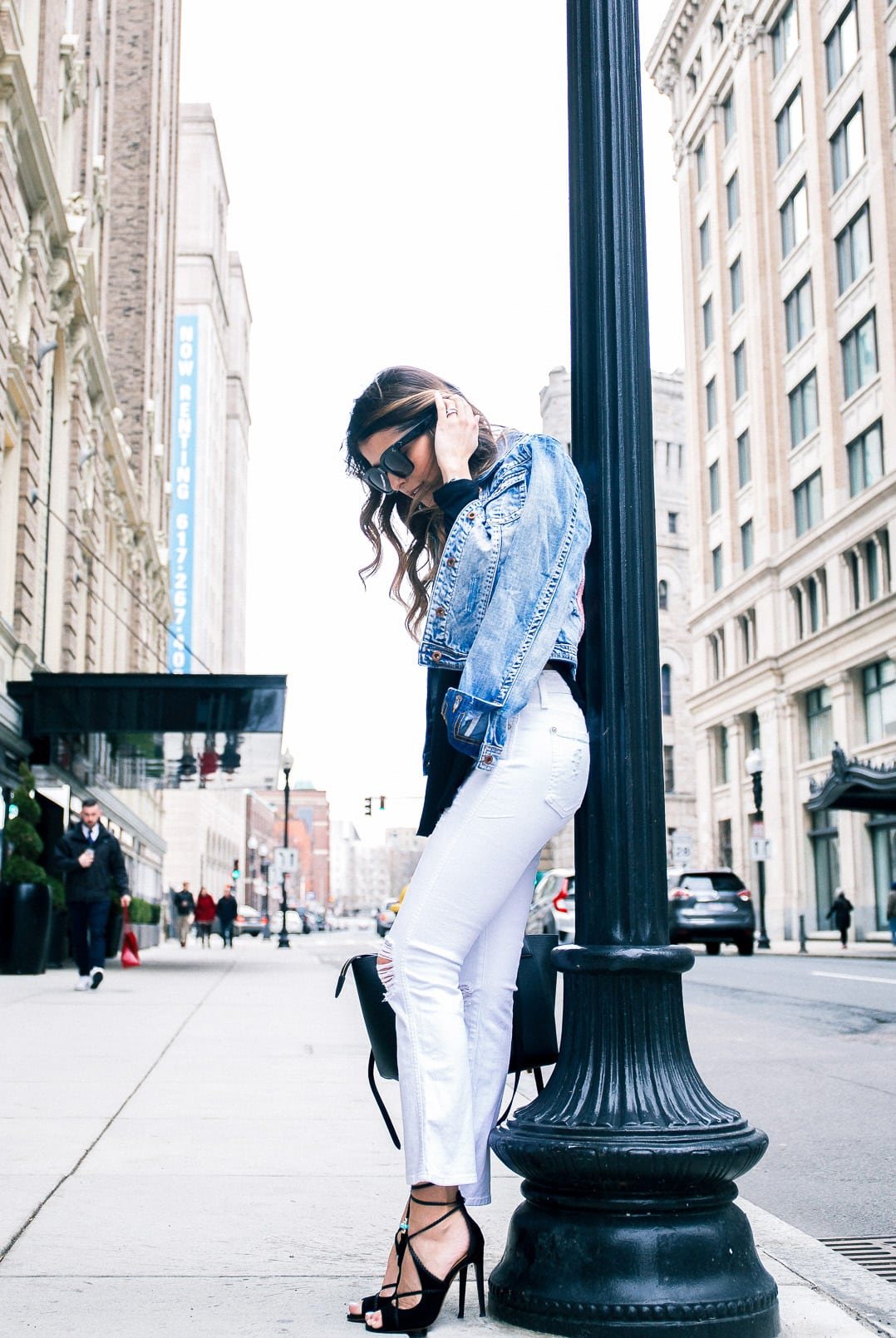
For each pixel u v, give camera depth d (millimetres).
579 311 2873
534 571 2418
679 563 62562
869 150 35438
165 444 46406
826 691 37688
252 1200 3641
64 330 22531
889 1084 6770
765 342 42188
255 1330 2428
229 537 108188
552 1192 2443
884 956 24078
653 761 2658
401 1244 2428
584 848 2660
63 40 21562
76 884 12828
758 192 42844
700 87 48531
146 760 24438
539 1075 3006
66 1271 2877
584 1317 2324
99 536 27891
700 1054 7977
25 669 19109
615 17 2943
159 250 43219
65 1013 9852
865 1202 4293
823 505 38000
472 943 2518
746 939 26141
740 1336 2330
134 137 39469
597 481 2742
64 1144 4492
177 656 74500
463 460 2590
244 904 99000
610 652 2664
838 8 37719
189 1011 10109
